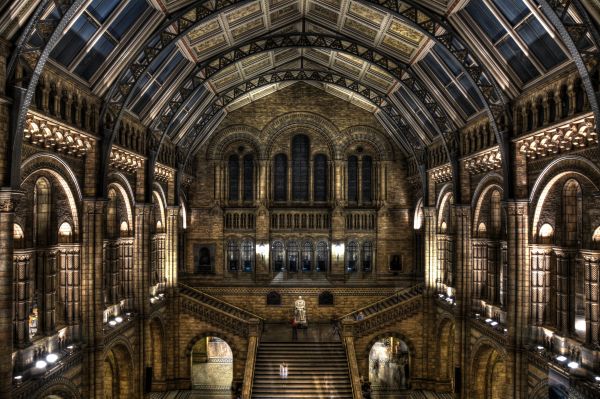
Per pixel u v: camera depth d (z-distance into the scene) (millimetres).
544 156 21844
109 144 23156
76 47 19406
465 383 30797
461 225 31344
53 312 20703
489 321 27516
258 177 45875
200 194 45969
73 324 22172
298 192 46875
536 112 21734
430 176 38719
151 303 32438
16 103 15438
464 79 27062
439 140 35438
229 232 46000
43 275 20438
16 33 15367
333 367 34594
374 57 31688
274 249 46562
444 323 35906
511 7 19609
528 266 23312
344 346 36719
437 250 37594
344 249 45875
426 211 38562
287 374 33625
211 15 23297
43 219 20531
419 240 45438
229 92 39719
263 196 45781
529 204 23219
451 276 35969
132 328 28984
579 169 19203
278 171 46875
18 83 15516
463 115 30438
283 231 46406
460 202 31406
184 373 37875
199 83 30812
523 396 23078
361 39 30344
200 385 38781
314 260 46469
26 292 18375
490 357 29812
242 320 37500
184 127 37125
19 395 16625
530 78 22156
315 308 44906
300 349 36719
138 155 28625
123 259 29422
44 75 18172
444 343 37000
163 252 37344
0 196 15203
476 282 30594
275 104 45906
